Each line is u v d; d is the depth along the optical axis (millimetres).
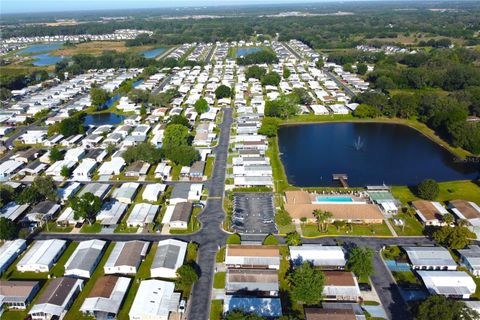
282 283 105562
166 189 156875
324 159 191375
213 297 100688
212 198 149625
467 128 198000
